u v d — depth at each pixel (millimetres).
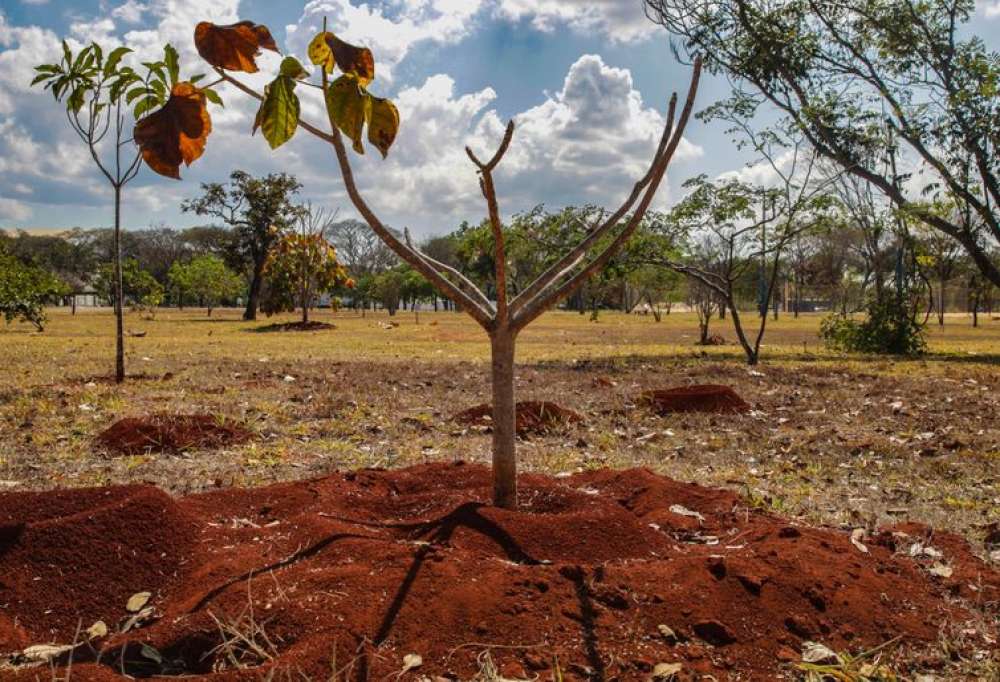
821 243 58156
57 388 10562
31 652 2654
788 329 41000
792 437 8258
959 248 26578
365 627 2707
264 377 12695
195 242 84500
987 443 7969
